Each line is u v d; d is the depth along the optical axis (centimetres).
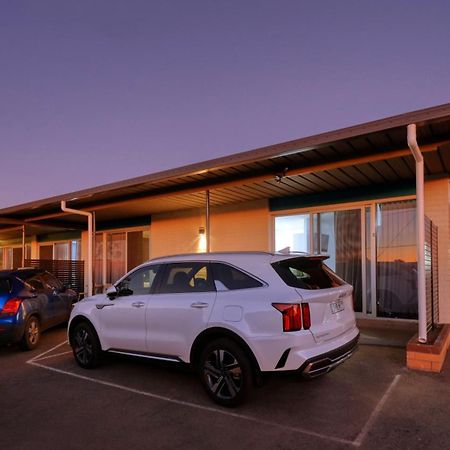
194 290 540
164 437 412
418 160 603
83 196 999
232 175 840
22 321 775
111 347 621
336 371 600
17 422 454
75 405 502
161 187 935
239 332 471
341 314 504
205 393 532
